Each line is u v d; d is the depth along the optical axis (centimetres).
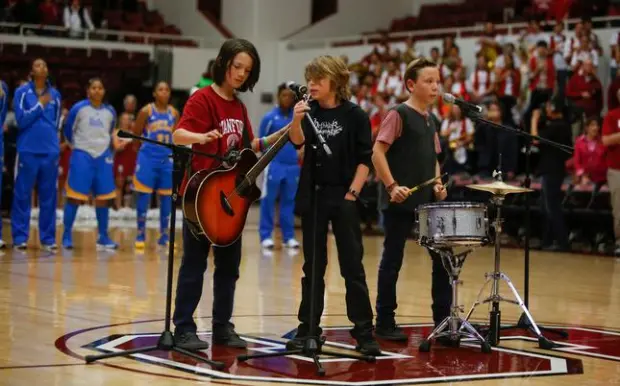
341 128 543
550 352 566
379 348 545
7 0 2119
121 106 2053
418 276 952
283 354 518
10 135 1655
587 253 1257
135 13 2283
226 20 2273
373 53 1925
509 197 1374
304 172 548
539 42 1511
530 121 1295
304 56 2186
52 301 716
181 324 554
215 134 540
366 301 546
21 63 2031
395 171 597
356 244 546
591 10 1822
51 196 1108
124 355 519
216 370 489
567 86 1498
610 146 1220
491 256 1199
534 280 949
